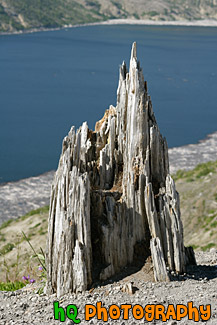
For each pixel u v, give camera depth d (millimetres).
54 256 11820
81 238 11500
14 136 93938
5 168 72812
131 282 11398
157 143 12641
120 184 13227
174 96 136375
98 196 12211
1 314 11039
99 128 14492
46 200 57188
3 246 33500
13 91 144625
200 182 44688
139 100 12609
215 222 34125
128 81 12977
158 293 10867
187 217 37156
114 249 11836
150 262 11945
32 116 112375
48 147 86250
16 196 58469
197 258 16031
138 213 12125
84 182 11523
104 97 137750
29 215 46625
